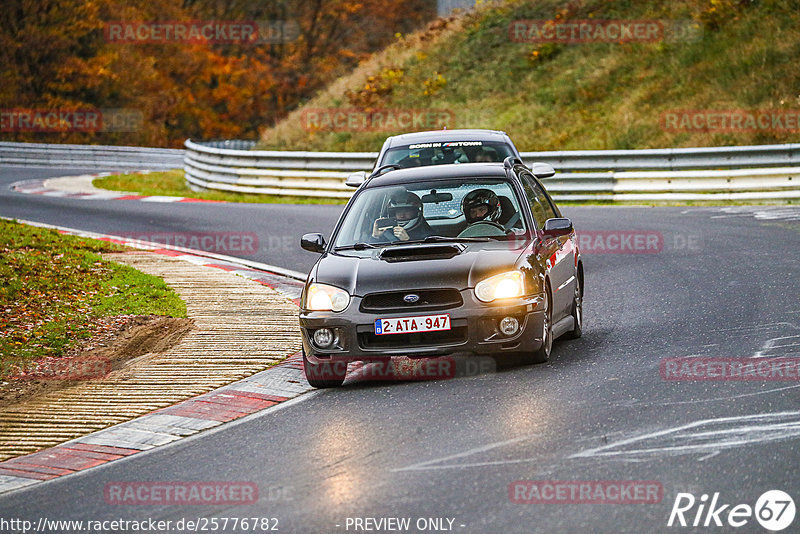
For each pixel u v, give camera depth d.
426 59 130.88
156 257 54.56
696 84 98.38
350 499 18.16
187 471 21.09
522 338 26.89
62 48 194.25
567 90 108.88
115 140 196.75
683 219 59.75
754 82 93.56
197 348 33.59
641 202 72.38
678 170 73.06
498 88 117.25
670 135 90.75
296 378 29.34
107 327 37.53
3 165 138.25
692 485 17.58
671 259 46.19
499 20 132.50
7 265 47.06
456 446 20.81
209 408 26.50
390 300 27.11
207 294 43.50
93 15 196.00
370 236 30.23
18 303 40.31
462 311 26.66
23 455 23.52
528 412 22.97
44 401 28.20
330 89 137.75
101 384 29.72
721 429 20.59
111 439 24.27
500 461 19.59
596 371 26.55
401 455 20.56
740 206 64.56
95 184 105.31
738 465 18.41
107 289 43.97
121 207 80.62
